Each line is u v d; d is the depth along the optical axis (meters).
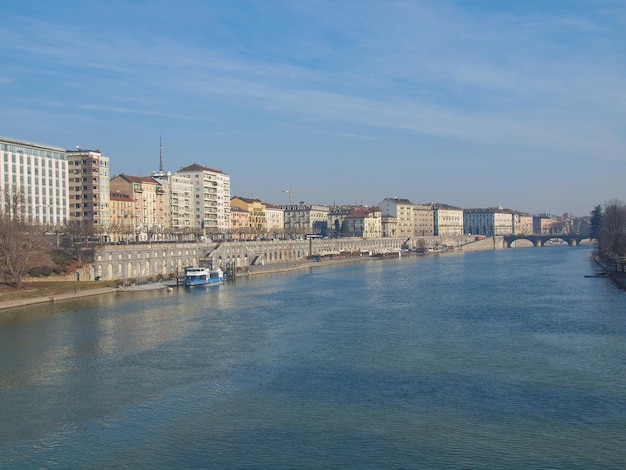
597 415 72.12
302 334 118.50
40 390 84.56
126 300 171.62
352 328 124.19
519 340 110.31
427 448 64.19
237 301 168.25
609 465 60.25
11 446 66.62
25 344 112.38
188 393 82.31
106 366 96.31
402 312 144.75
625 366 91.75
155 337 117.44
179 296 181.25
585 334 114.38
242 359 99.19
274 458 62.62
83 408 77.38
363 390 82.25
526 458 61.81
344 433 68.12
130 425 71.69
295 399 79.12
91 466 62.00
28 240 180.00
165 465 61.75
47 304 163.00
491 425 69.69
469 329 121.38
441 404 76.38
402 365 94.25
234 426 70.69
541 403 76.25
